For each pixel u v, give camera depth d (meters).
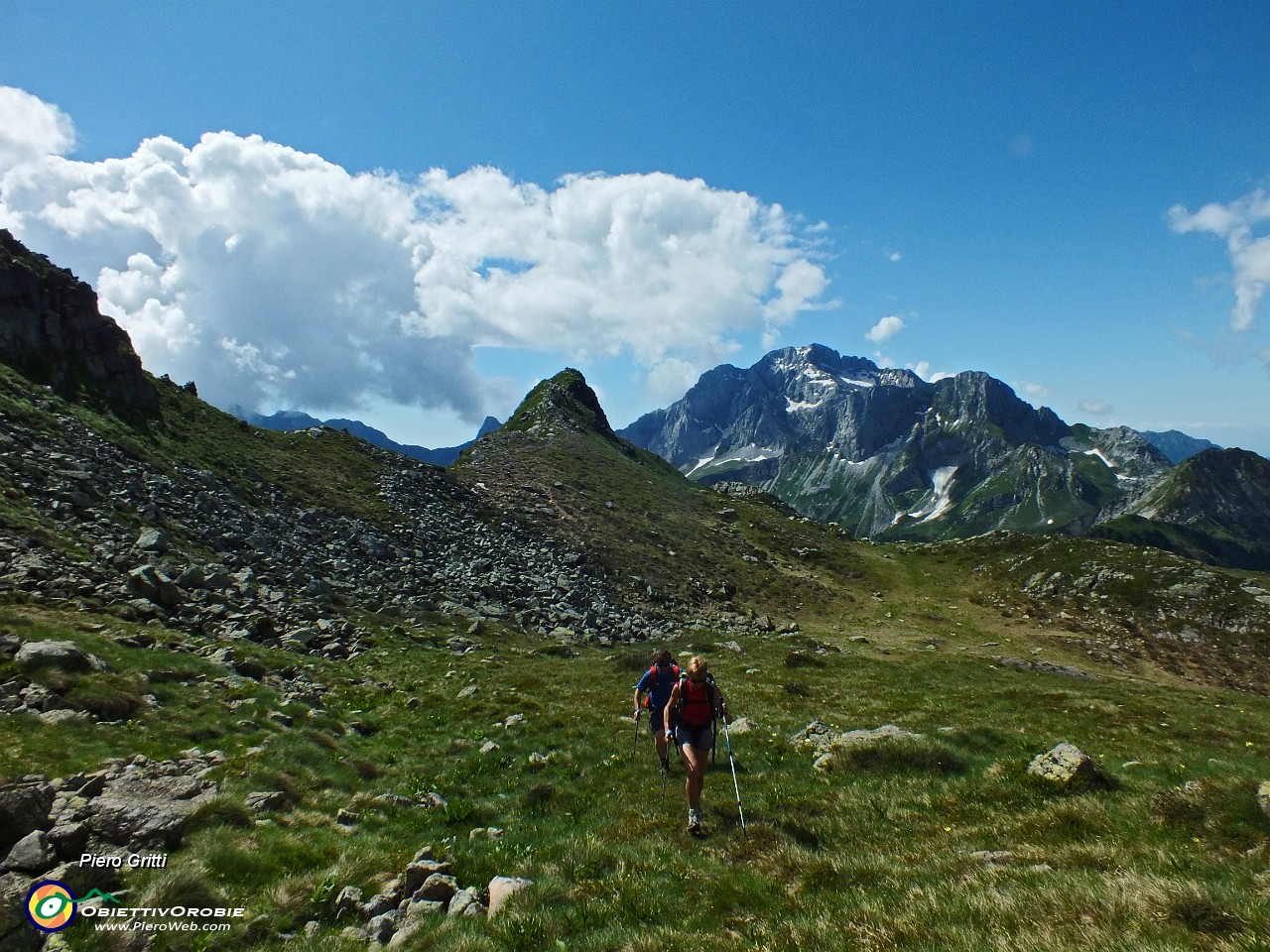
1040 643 69.75
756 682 31.48
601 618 51.81
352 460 63.88
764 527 106.94
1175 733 22.25
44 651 14.85
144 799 10.30
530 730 20.25
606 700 25.23
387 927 8.49
